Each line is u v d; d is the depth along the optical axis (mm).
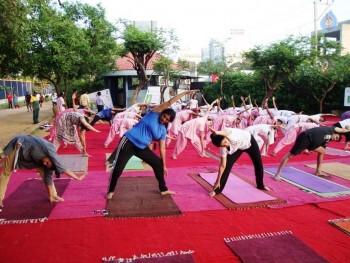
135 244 3955
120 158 5285
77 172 7078
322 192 5805
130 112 10336
